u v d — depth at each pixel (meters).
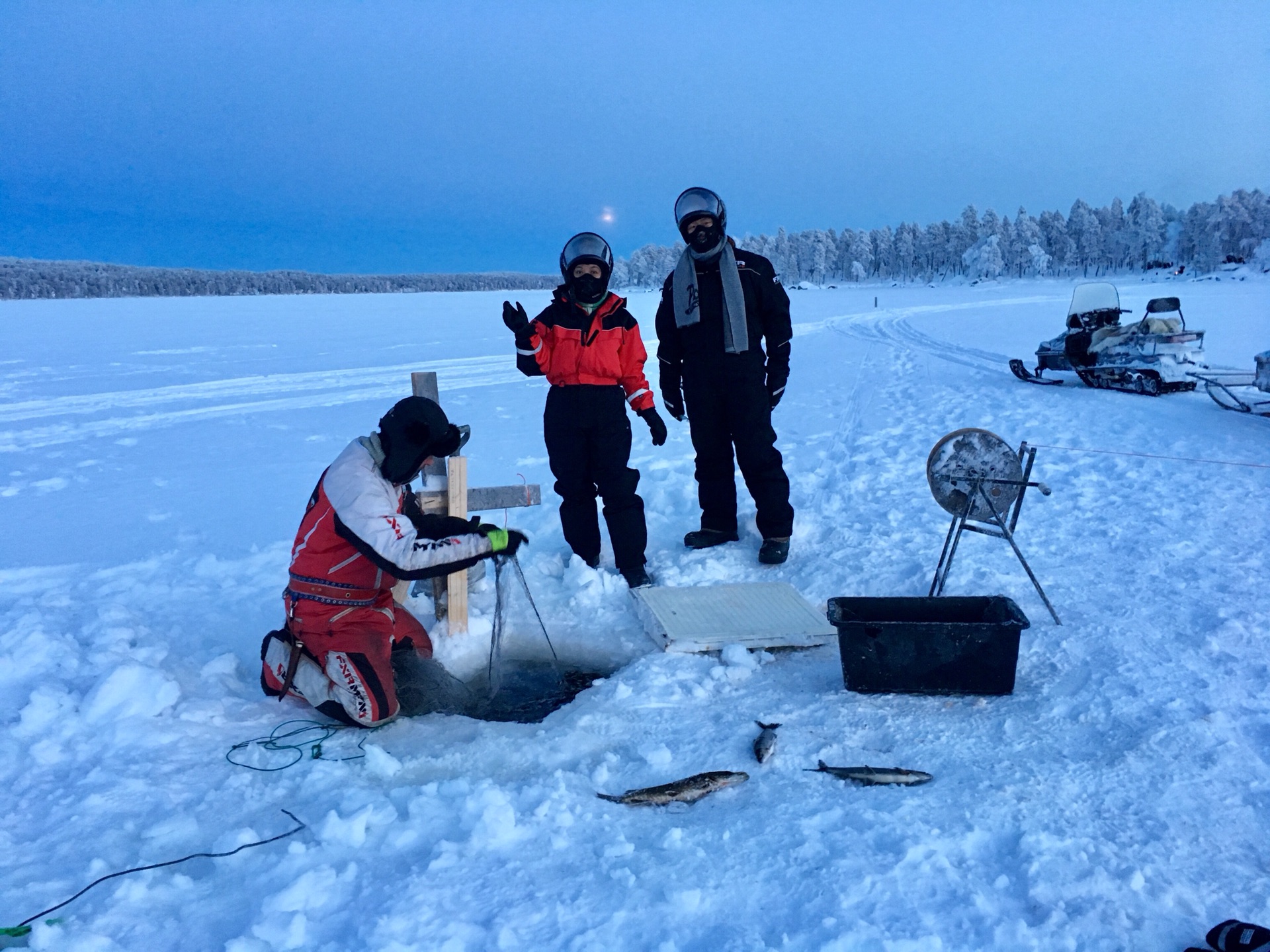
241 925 1.99
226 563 5.05
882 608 3.25
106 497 7.02
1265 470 6.06
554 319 4.30
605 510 4.47
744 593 4.09
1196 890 2.00
